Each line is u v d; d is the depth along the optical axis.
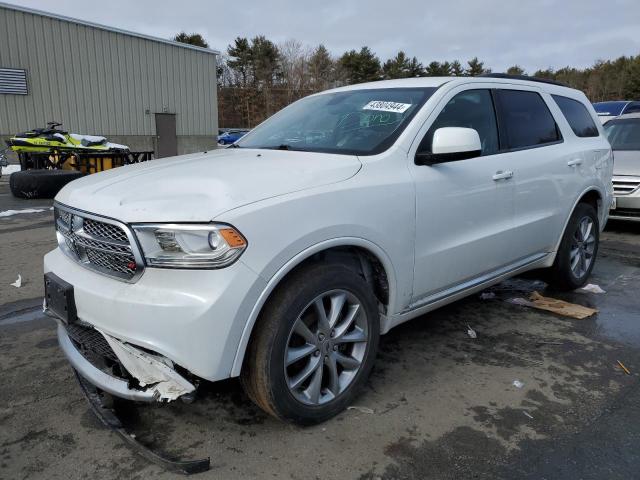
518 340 3.70
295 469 2.30
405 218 2.86
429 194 3.01
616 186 7.10
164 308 2.12
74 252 2.58
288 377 2.45
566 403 2.86
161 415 2.70
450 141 2.92
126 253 2.25
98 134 21.94
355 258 2.83
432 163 3.07
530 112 4.09
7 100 19.38
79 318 2.42
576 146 4.48
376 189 2.72
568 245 4.50
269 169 2.66
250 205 2.25
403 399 2.88
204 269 2.14
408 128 3.08
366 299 2.71
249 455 2.39
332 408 2.64
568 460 2.37
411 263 2.96
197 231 2.13
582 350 3.55
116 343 2.31
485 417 2.71
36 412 2.73
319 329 2.54
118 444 2.47
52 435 2.53
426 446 2.47
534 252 4.14
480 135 3.56
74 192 2.67
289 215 2.33
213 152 3.49
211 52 25.25
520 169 3.73
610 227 7.99
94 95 21.59
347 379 2.72
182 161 3.08
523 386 3.04
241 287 2.17
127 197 2.39
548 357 3.44
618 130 8.48
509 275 3.98
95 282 2.35
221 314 2.13
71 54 20.73
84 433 2.55
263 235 2.23
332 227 2.47
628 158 7.49
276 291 2.36
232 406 2.80
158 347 2.15
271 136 3.62
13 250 6.20
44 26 19.89
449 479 2.25
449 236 3.20
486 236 3.46
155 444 2.47
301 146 3.27
